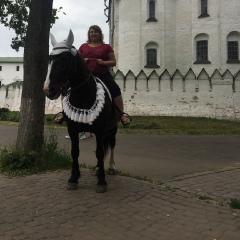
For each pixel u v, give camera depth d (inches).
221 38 1384.1
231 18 1376.7
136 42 1440.7
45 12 298.7
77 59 203.6
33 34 295.1
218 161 370.0
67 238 146.5
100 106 209.2
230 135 693.9
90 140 546.0
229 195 222.2
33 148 296.8
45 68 301.3
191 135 676.7
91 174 275.7
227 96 1143.0
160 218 173.5
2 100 1390.3
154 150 449.7
